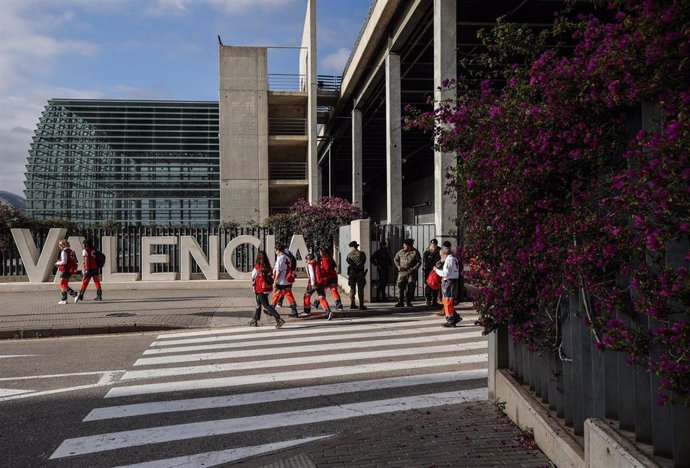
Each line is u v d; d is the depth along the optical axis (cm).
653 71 264
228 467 480
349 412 630
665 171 242
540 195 409
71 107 6969
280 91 3784
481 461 428
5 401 695
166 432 573
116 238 2331
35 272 2159
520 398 505
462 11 2208
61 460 501
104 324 1311
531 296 464
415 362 891
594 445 337
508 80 466
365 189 7831
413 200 5681
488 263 488
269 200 4069
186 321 1377
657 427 292
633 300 308
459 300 1691
